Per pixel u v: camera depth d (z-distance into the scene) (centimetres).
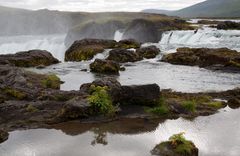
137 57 3850
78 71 3247
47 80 2356
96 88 1812
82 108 1560
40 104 1759
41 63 3731
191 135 1343
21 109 1697
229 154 1150
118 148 1209
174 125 1473
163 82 2570
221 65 3173
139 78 2772
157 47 4578
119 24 7694
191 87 2359
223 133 1361
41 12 10875
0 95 1881
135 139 1303
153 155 1137
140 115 1595
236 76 2772
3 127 1463
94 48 4328
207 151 1177
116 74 3000
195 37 5141
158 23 6400
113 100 1684
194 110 1688
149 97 1697
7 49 6500
